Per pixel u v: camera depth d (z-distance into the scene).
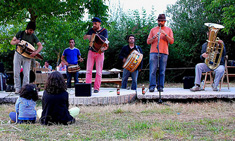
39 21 11.20
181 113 5.89
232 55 16.91
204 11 15.61
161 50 7.51
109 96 6.92
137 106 6.82
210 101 7.24
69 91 8.16
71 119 4.87
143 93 7.29
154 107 6.57
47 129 4.41
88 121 5.11
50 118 4.67
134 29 15.59
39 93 7.66
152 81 7.79
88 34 7.21
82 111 6.08
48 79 4.72
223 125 4.69
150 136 4.02
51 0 9.44
